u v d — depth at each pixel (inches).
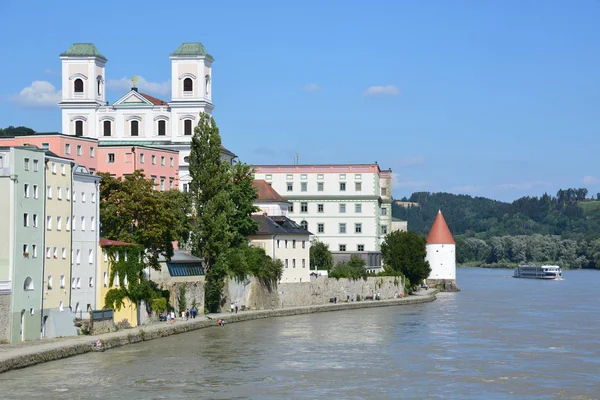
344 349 4886.8
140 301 5506.9
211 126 6722.4
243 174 7381.9
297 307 7386.8
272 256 7490.2
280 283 7485.2
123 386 3767.2
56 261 4790.8
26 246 4515.3
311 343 5108.3
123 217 5644.7
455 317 6870.1
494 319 6688.0
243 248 7185.0
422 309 7751.0
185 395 3629.4
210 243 6560.0
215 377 3993.6
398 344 5108.3
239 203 7258.9
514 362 4483.3
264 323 6259.8
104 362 4281.5
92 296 5128.0
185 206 6678.2
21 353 4079.7
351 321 6471.5
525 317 6875.0
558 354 4766.2
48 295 4714.6
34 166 4598.9
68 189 4916.3
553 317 6884.8
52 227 4753.9
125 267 5359.3
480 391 3777.1
